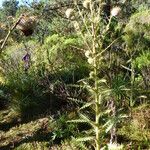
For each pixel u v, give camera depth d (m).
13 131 4.95
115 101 4.14
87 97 5.16
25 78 6.10
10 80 6.18
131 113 4.53
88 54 2.83
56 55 7.72
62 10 6.33
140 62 6.78
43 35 10.34
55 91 5.34
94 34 2.78
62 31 9.34
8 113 5.61
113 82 4.68
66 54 7.74
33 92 5.74
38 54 8.39
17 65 6.89
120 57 6.71
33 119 5.21
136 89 4.86
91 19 2.77
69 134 4.39
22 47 9.51
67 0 6.34
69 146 4.10
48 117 5.11
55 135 4.35
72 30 9.30
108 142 4.01
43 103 5.57
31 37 10.65
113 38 6.86
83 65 6.86
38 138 4.55
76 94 5.27
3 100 5.93
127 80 5.29
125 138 4.12
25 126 5.05
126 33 9.00
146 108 4.65
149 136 4.11
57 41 9.02
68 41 8.16
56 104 5.48
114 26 7.07
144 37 9.19
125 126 4.36
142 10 16.66
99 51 2.85
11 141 4.62
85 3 2.73
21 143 4.51
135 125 4.33
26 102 5.54
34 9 5.69
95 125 2.98
